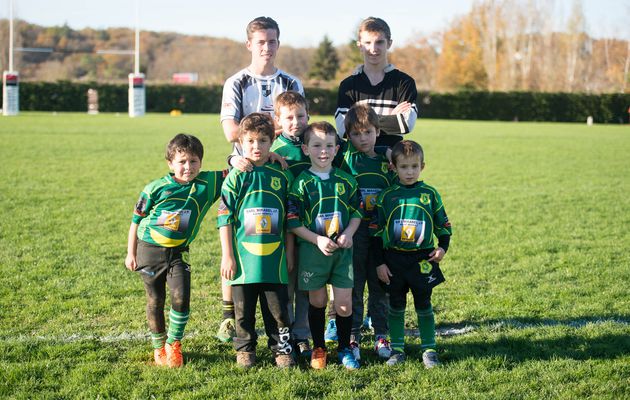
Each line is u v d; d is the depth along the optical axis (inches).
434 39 3004.4
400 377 161.9
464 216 373.7
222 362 170.4
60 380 156.8
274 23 190.5
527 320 207.0
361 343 191.5
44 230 320.2
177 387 154.5
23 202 388.5
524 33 2534.5
